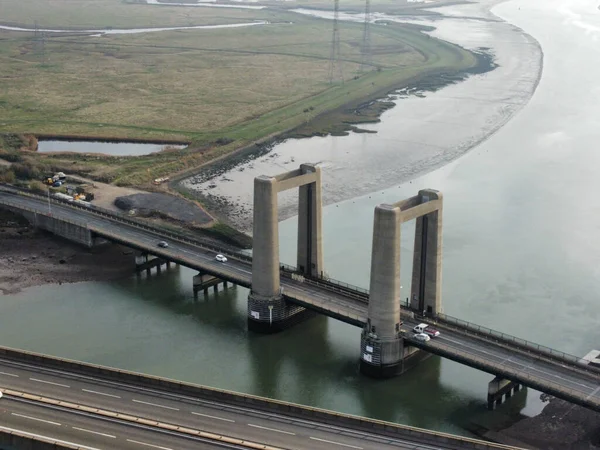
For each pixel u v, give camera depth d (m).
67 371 112.81
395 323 123.19
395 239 119.12
